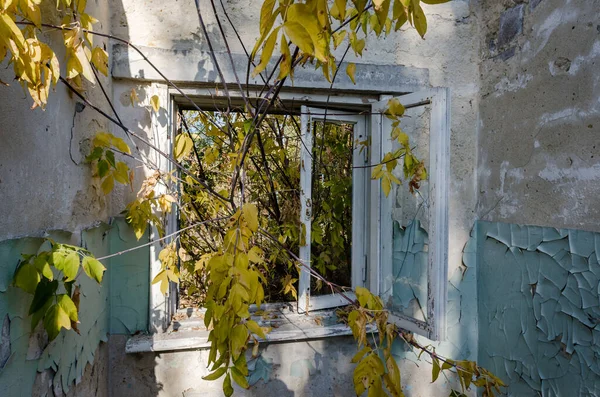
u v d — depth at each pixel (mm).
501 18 2168
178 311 2195
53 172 1262
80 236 1479
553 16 1839
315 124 2363
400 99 2051
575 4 1726
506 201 2113
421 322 1948
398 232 2305
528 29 1985
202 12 2025
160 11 1990
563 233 1766
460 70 2316
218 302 1101
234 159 1726
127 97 1962
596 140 1619
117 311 1955
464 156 2320
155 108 1849
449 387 2299
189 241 2561
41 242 1134
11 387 1027
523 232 1991
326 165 2414
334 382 2189
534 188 1931
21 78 922
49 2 1271
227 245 1138
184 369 2002
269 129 2537
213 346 1089
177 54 1958
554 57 1826
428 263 1902
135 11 1968
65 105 1365
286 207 2395
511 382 2064
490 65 2242
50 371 1254
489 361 2227
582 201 1682
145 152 1967
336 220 2447
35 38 1002
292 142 2584
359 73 2137
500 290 2145
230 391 1054
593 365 1627
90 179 1612
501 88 2156
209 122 2121
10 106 1014
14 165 1027
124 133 1955
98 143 1558
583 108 1675
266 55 792
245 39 2068
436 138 1849
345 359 2207
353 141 2367
